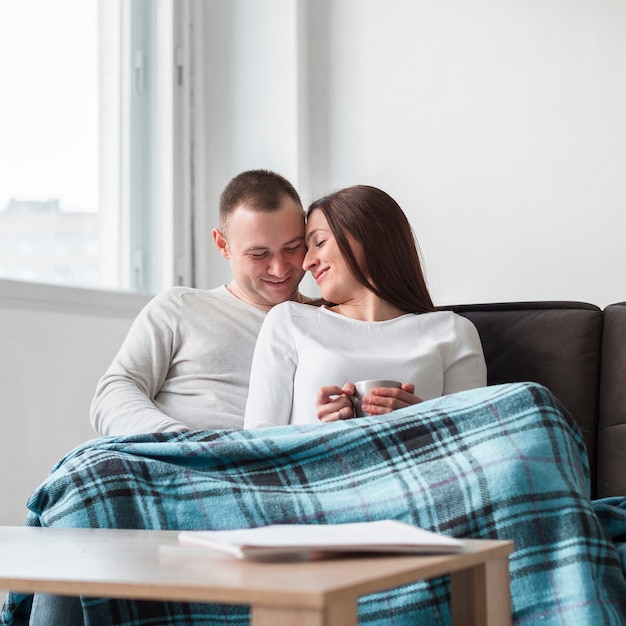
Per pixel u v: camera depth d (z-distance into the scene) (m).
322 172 3.19
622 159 2.81
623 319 1.83
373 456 1.35
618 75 2.82
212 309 2.04
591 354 1.85
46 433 2.43
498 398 1.33
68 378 2.51
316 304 2.03
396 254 1.84
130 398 1.84
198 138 3.22
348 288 1.84
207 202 3.23
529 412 1.31
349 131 3.15
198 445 1.39
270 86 3.19
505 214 2.92
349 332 1.78
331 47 3.19
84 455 1.41
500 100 2.95
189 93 3.21
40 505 1.39
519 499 1.22
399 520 1.28
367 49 3.14
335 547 0.86
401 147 3.08
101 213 2.84
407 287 1.85
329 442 1.37
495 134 2.95
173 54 3.13
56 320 2.48
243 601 0.74
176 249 3.11
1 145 2.46
